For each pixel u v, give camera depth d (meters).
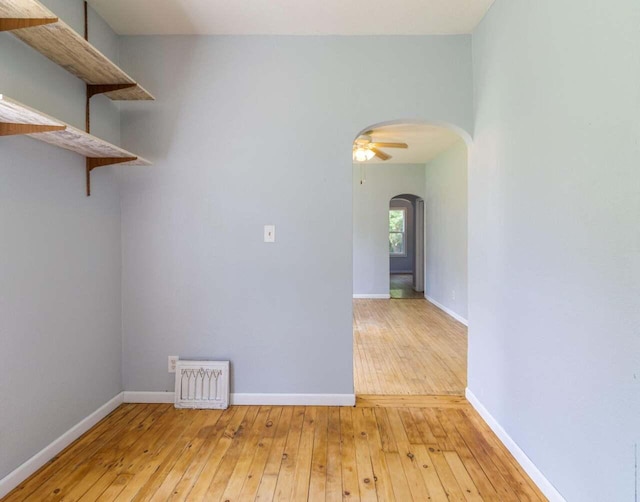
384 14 2.30
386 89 2.54
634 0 1.18
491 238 2.27
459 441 2.15
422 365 3.43
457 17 2.34
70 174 2.11
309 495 1.70
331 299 2.58
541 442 1.73
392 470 1.88
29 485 1.75
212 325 2.60
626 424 1.23
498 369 2.18
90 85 2.21
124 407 2.55
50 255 1.96
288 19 2.36
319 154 2.56
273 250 2.58
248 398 2.60
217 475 1.83
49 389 1.95
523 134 1.88
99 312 2.37
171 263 2.59
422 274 8.12
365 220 7.03
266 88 2.55
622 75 1.23
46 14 1.50
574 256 1.49
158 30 2.48
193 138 2.56
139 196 2.58
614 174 1.27
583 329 1.44
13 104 1.33
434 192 6.43
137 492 1.71
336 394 2.59
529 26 1.81
